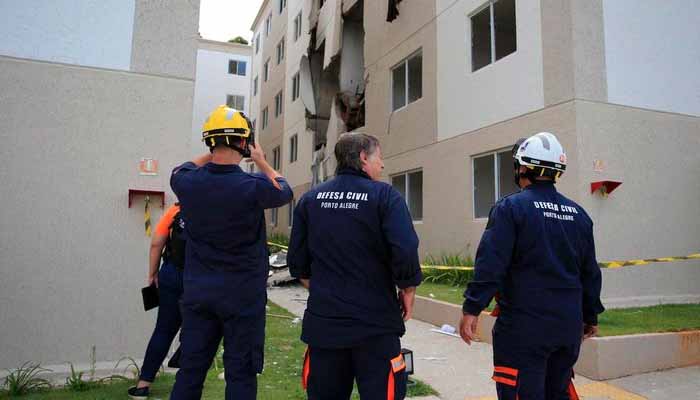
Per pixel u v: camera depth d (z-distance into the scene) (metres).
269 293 11.34
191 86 4.99
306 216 2.62
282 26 24.25
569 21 7.40
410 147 11.83
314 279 2.50
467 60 9.95
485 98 9.28
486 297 2.46
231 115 2.77
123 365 4.52
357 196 2.46
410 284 2.37
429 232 10.89
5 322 4.28
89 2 4.77
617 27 7.64
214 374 4.52
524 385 2.41
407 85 12.31
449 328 6.80
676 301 7.43
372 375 2.30
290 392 4.02
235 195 2.66
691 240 7.81
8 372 4.20
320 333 2.37
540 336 2.41
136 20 4.88
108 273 4.59
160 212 4.77
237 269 2.70
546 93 7.80
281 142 23.05
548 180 2.70
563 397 2.56
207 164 2.82
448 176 10.34
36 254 4.41
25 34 4.56
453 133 10.22
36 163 4.48
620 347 4.73
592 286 2.65
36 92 4.54
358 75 16.05
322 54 18.91
